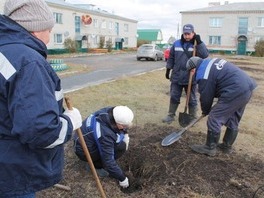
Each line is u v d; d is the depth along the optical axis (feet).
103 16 142.00
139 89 31.63
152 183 12.12
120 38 153.48
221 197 11.12
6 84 5.24
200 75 13.64
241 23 145.28
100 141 10.80
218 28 149.38
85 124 11.58
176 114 21.70
